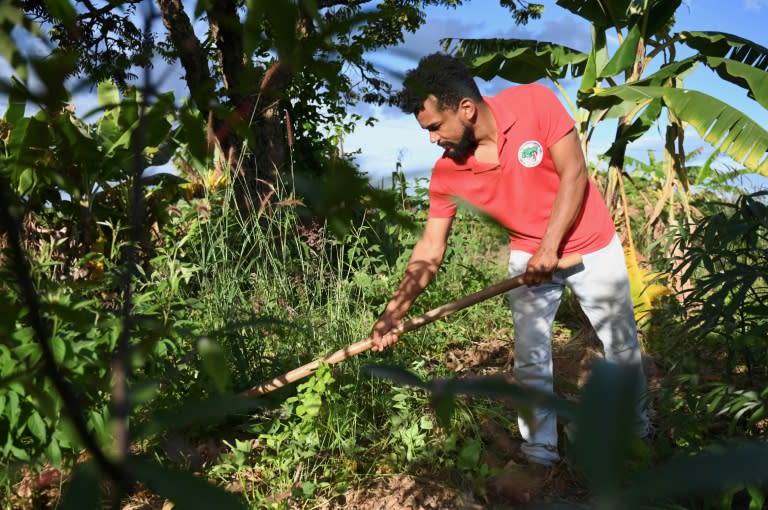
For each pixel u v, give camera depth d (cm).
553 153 280
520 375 305
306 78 802
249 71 46
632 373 27
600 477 26
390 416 344
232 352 346
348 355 295
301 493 275
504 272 650
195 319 374
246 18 40
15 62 38
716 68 689
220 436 309
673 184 658
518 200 288
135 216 48
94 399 205
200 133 48
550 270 278
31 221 322
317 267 467
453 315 539
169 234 404
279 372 349
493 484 290
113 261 351
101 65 394
